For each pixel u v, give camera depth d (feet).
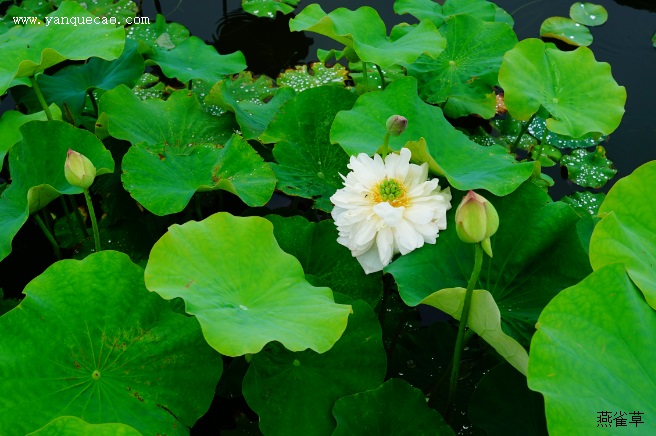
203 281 4.91
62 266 5.00
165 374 4.99
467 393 5.65
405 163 5.27
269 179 5.76
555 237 5.32
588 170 7.22
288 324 4.80
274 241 5.16
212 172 5.82
